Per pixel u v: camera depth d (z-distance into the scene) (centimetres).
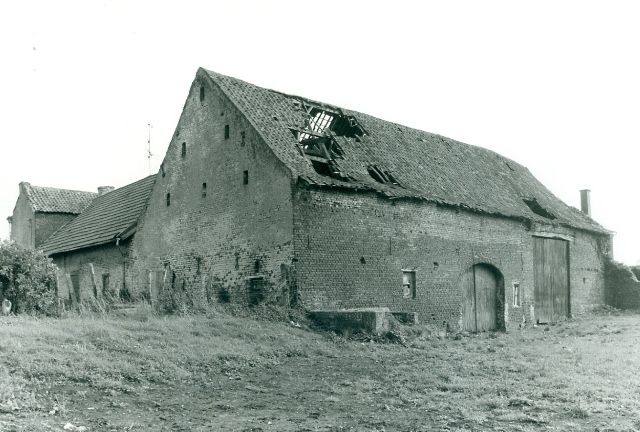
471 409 941
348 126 2516
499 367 1314
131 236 2645
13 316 1494
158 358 1228
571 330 2322
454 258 2377
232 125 2155
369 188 2042
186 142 2394
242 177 2081
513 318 2644
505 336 2159
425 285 2238
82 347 1216
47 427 777
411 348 1669
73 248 2959
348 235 1995
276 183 1939
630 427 810
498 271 2591
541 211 3056
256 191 2012
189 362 1257
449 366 1338
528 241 2798
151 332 1415
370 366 1352
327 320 1791
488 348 1695
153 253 2497
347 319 1758
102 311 1666
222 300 2089
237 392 1075
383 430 830
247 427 842
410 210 2216
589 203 3672
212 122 2259
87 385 1024
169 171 2472
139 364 1182
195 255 2261
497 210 2586
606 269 3466
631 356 1444
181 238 2348
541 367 1298
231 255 2088
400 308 2128
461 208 2419
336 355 1491
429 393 1066
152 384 1091
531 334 2252
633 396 996
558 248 3056
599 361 1373
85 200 3778
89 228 3088
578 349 1616
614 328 2320
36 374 1030
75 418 847
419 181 2372
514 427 829
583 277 3231
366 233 2050
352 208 2020
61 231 3419
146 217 2569
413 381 1173
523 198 3017
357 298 1992
